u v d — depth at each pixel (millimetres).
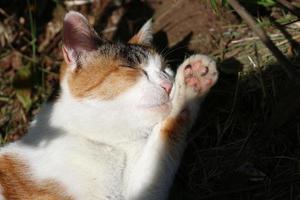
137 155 811
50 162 784
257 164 843
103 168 788
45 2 1063
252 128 861
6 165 799
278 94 859
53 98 807
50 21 1056
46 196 781
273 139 849
